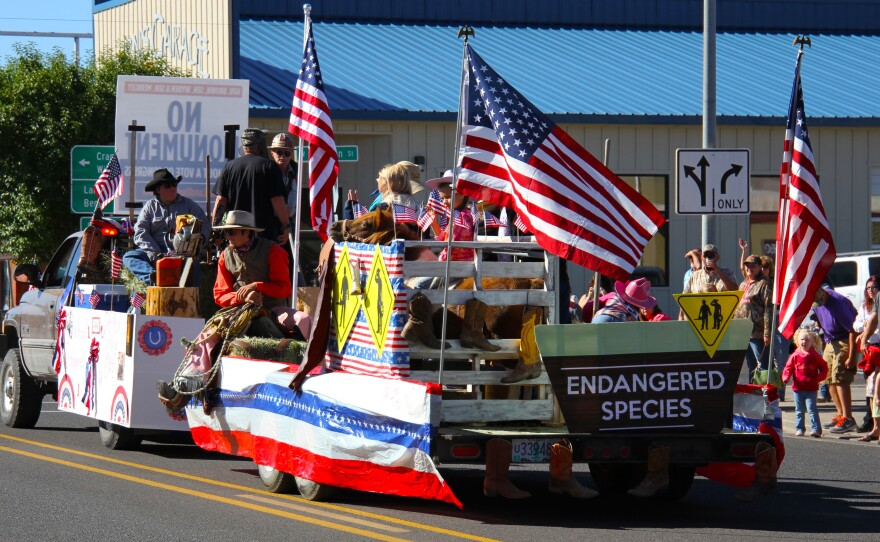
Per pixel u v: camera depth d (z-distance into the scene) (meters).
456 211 17.45
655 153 44.91
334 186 20.56
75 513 14.45
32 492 15.87
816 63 52.06
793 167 18.16
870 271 35.94
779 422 15.27
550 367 14.12
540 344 14.08
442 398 14.91
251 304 17.05
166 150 25.83
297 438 15.16
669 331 14.52
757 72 50.09
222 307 17.92
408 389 13.46
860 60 53.12
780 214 18.42
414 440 13.38
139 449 20.30
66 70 47.84
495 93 14.83
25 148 47.47
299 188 19.91
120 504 15.05
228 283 17.28
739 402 15.28
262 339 16.89
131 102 25.67
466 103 15.09
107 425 20.16
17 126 47.25
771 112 45.44
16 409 22.97
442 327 13.94
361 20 51.47
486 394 15.28
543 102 44.31
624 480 16.75
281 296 17.25
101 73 48.84
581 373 14.21
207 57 47.34
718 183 23.77
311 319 17.02
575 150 14.87
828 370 24.77
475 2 52.97
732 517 14.99
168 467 18.27
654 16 55.09
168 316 18.16
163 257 19.08
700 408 14.62
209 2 47.12
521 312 15.05
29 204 47.00
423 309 14.48
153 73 49.03
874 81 50.34
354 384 14.25
